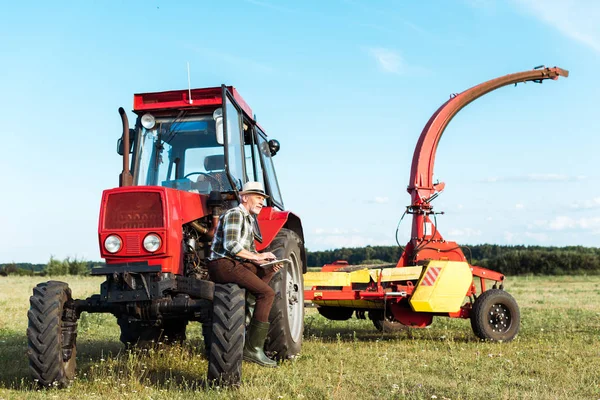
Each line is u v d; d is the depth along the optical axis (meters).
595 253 54.50
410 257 9.38
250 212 5.66
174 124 6.61
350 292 8.45
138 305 5.32
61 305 5.34
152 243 5.23
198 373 5.78
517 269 52.28
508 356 6.94
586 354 7.10
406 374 5.78
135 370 5.87
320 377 5.59
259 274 5.85
